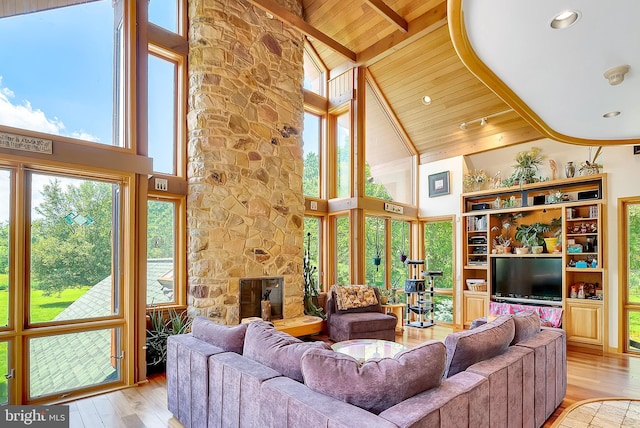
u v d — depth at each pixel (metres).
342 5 5.55
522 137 5.91
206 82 4.45
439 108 6.38
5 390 3.04
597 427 2.78
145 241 3.80
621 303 4.86
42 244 3.28
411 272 7.23
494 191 6.12
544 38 2.15
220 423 2.22
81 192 3.52
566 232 5.31
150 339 3.97
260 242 4.83
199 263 4.35
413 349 1.85
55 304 3.32
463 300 6.44
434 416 1.57
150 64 4.46
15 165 3.12
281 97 5.25
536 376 2.60
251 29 4.92
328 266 6.39
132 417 2.90
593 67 2.50
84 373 3.41
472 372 2.07
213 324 2.77
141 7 4.02
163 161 4.52
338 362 1.73
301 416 1.61
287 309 5.13
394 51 5.62
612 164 5.04
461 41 2.22
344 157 6.44
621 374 4.00
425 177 7.25
